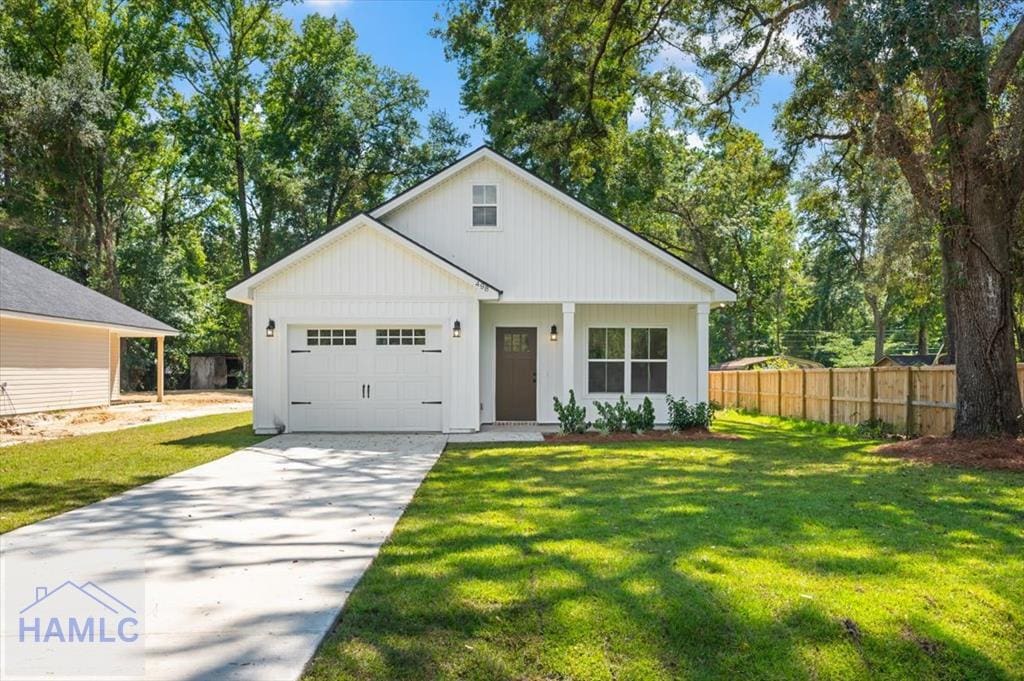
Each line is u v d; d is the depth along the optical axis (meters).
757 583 4.38
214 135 35.81
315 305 13.95
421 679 3.31
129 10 34.47
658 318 16.41
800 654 3.55
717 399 25.94
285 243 35.12
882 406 14.41
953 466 9.32
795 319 51.97
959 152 10.45
